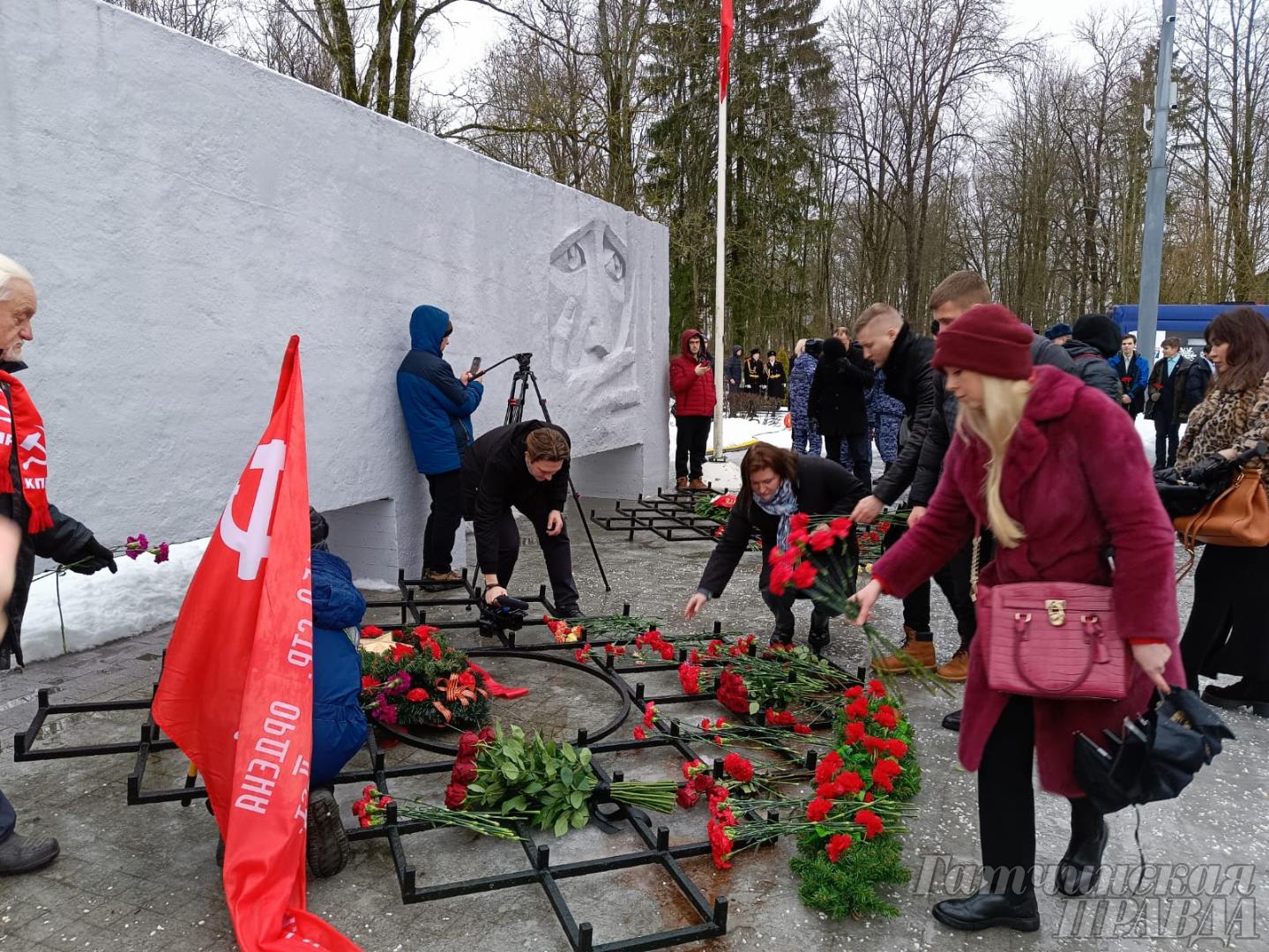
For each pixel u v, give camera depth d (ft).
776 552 10.52
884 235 104.99
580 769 10.14
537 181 24.34
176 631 8.54
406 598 17.33
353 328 17.85
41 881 8.65
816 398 32.22
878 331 14.15
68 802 10.15
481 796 9.76
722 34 37.32
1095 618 7.07
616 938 8.07
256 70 15.24
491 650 15.02
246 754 7.88
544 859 8.48
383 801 9.29
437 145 20.04
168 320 14.02
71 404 12.71
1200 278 80.12
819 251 104.73
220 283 14.84
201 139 14.34
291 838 7.80
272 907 7.47
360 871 8.98
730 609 18.92
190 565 18.39
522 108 59.31
